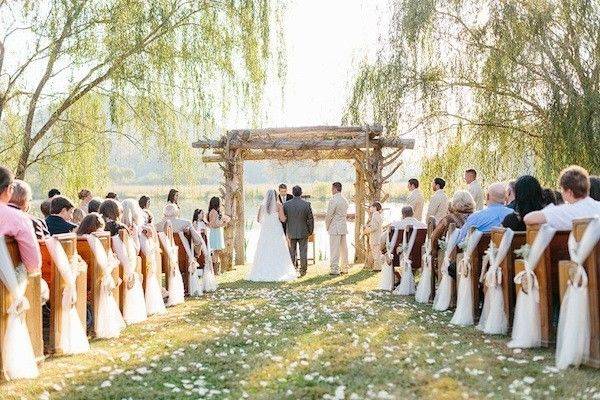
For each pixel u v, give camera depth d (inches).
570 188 253.9
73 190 538.6
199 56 511.8
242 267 654.5
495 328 287.6
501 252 285.1
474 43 576.4
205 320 341.4
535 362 233.1
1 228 222.1
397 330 301.4
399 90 589.3
